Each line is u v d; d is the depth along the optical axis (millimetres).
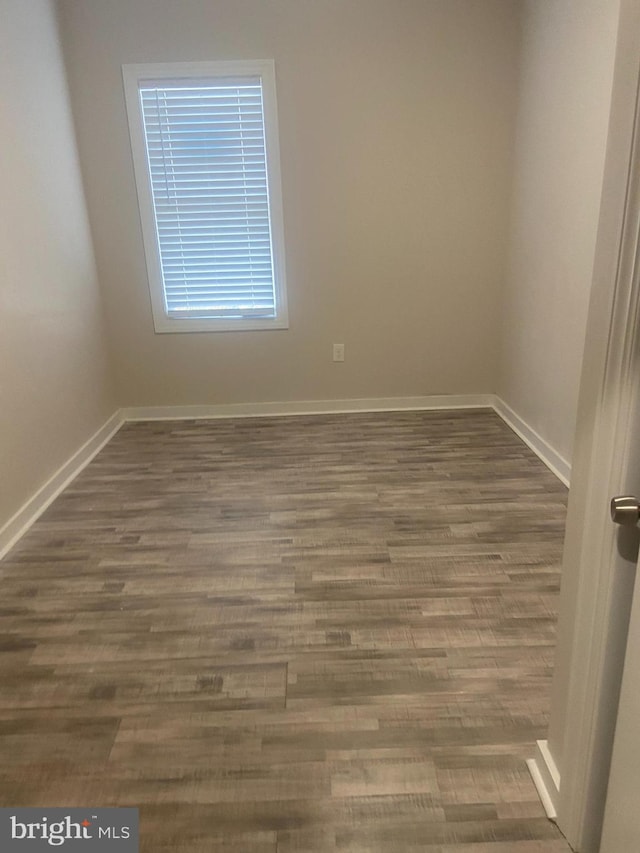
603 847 1119
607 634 1118
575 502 1208
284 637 1979
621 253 958
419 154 3725
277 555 2449
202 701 1731
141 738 1614
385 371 4164
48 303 3125
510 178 3768
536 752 1505
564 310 3016
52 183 3240
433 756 1541
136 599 2197
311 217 3830
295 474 3215
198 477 3225
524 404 3650
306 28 3486
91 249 3791
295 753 1560
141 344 4059
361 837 1354
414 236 3885
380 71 3568
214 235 3854
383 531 2604
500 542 2492
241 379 4152
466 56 3553
